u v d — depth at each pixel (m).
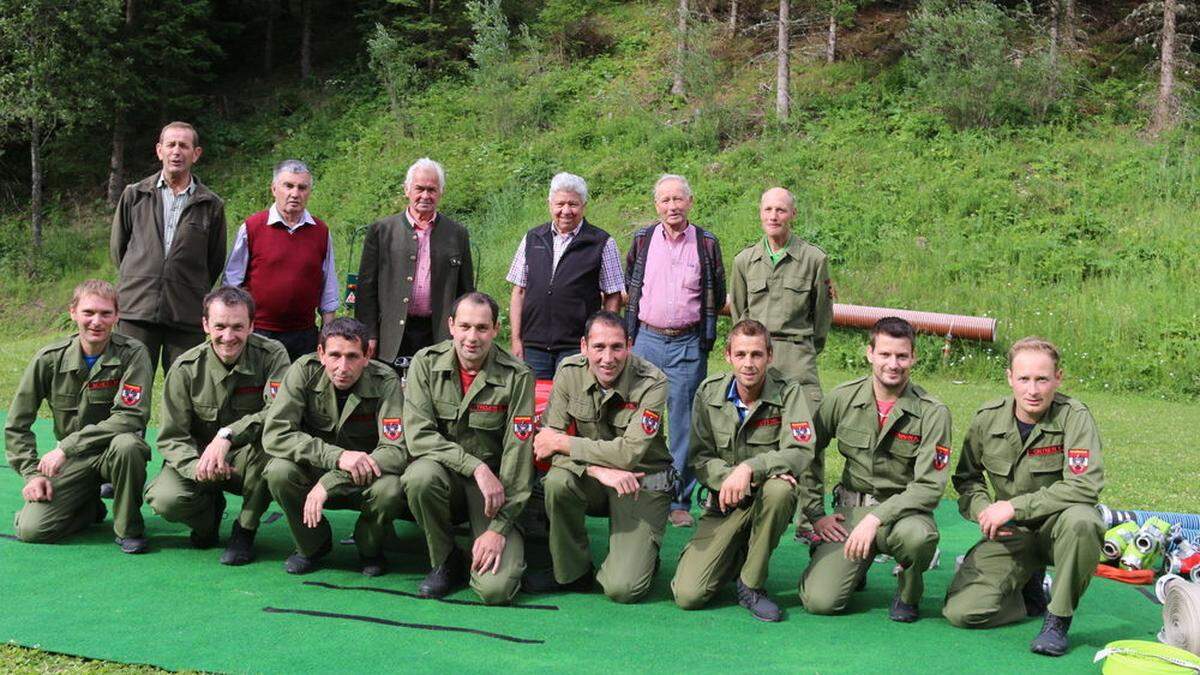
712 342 5.85
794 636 4.12
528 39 20.83
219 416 5.06
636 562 4.54
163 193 6.07
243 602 4.32
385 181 18.67
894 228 14.51
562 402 4.76
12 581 4.50
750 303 5.83
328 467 4.64
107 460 4.96
